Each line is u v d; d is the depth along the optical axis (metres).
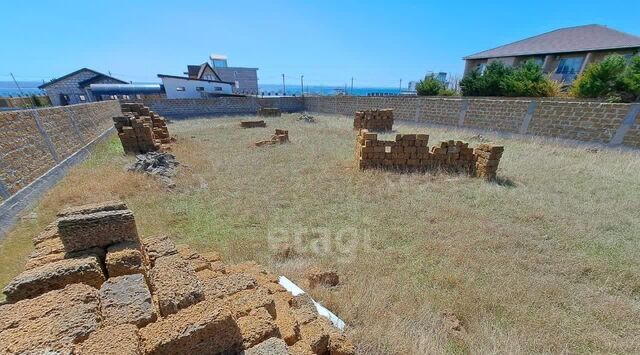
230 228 4.60
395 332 2.48
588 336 2.52
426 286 3.21
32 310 1.39
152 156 7.70
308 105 29.44
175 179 6.82
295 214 5.09
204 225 4.69
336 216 5.00
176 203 5.52
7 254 3.76
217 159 8.93
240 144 11.55
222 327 1.42
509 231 4.32
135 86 31.70
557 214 4.87
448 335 2.55
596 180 6.59
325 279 3.20
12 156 5.56
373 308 2.76
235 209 5.26
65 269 1.67
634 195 5.66
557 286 3.11
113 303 1.53
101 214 2.00
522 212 4.99
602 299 2.96
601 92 13.65
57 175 6.80
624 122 8.70
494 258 3.66
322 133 14.48
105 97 32.12
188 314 1.43
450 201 5.56
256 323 1.64
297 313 2.24
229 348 1.46
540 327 2.62
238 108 26.89
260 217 4.95
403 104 17.92
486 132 13.09
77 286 1.59
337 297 2.92
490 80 19.38
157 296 1.60
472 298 2.95
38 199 5.54
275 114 24.27
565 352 2.37
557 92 16.41
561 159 8.40
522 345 2.42
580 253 3.79
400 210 5.16
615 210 4.98
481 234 4.27
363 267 3.52
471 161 7.48
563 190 6.02
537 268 3.48
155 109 23.67
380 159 7.77
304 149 10.48
